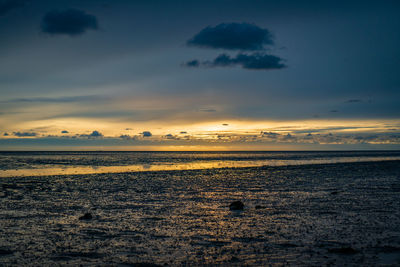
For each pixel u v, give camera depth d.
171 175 41.44
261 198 21.86
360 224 13.91
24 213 16.83
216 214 16.45
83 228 13.60
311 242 11.35
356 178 36.19
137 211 17.36
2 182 32.38
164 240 11.82
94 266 9.30
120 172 46.94
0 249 10.79
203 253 10.34
